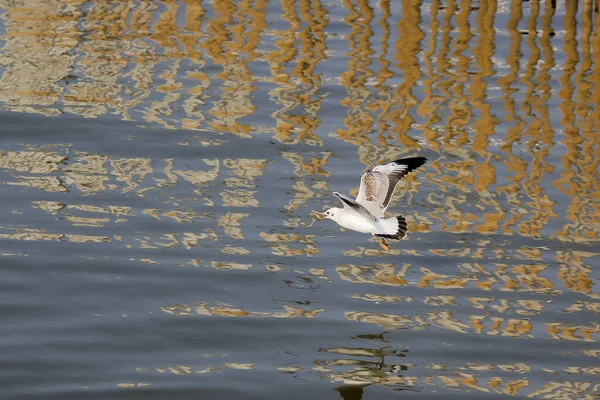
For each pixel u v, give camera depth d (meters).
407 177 22.98
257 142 24.33
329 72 27.47
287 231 21.25
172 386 16.89
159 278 19.59
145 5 31.80
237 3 31.89
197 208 21.88
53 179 22.84
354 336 18.23
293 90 26.61
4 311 18.45
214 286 19.47
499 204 22.00
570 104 25.83
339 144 24.16
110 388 16.78
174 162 23.62
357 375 17.27
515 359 17.73
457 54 28.39
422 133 24.58
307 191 22.42
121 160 23.67
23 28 29.94
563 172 23.02
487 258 20.39
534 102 25.92
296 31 29.86
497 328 18.47
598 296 19.27
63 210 21.64
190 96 26.38
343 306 19.03
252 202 22.14
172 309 18.78
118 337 17.98
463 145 24.09
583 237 20.91
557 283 19.64
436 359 17.73
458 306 19.05
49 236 20.70
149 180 22.91
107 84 26.94
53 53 28.39
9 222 21.09
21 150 23.97
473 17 30.92
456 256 20.48
